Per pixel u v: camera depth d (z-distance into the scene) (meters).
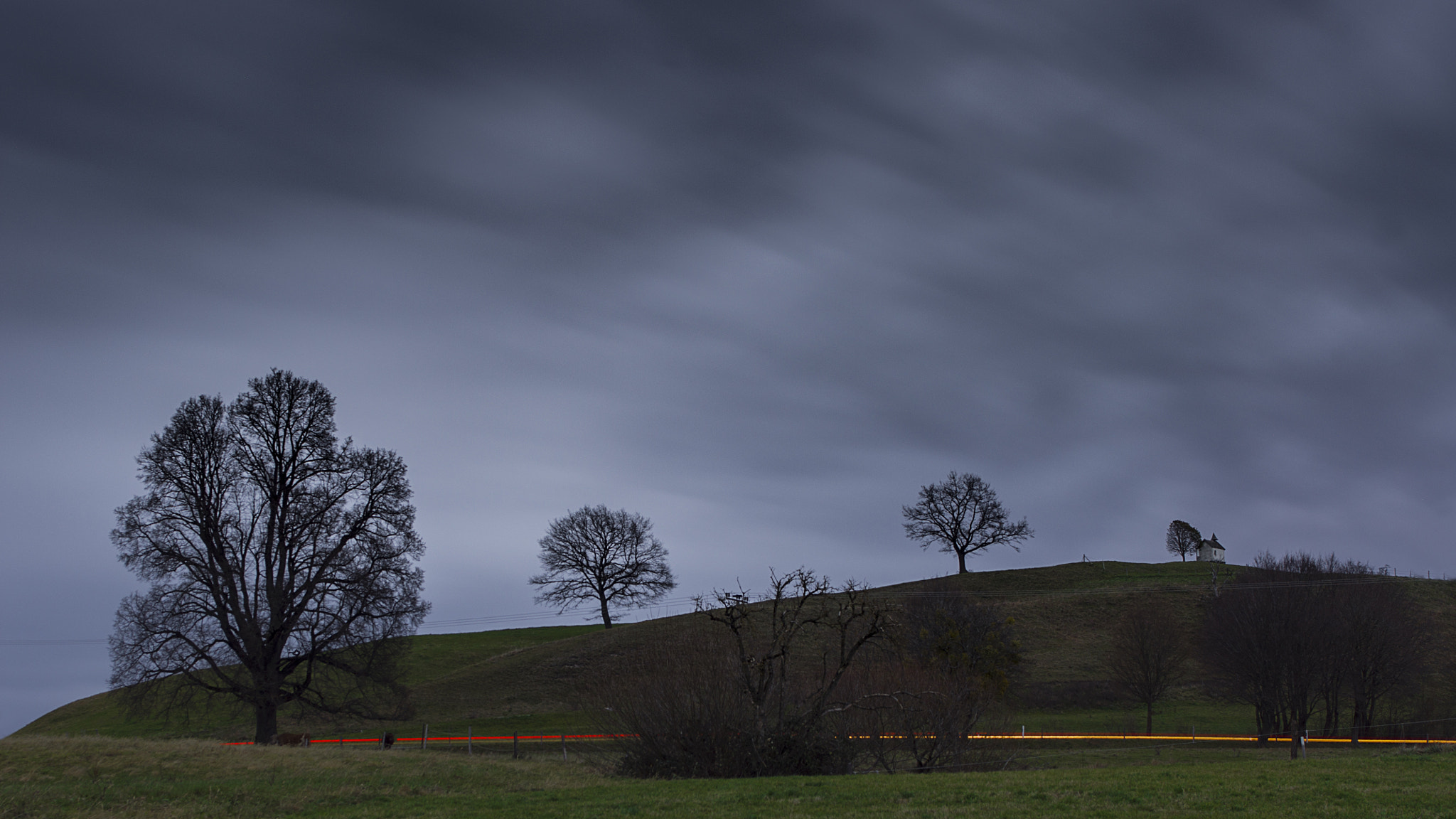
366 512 44.97
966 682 31.00
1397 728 49.66
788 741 25.98
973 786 19.20
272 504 43.16
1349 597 51.78
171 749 26.17
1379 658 50.06
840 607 28.09
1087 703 61.66
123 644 39.75
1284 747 43.78
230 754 26.33
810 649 46.19
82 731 57.50
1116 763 35.25
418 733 53.56
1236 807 15.69
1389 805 15.48
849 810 16.36
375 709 46.31
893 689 29.06
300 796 20.38
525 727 53.81
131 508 40.94
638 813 16.45
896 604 60.34
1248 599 53.19
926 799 17.39
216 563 42.16
